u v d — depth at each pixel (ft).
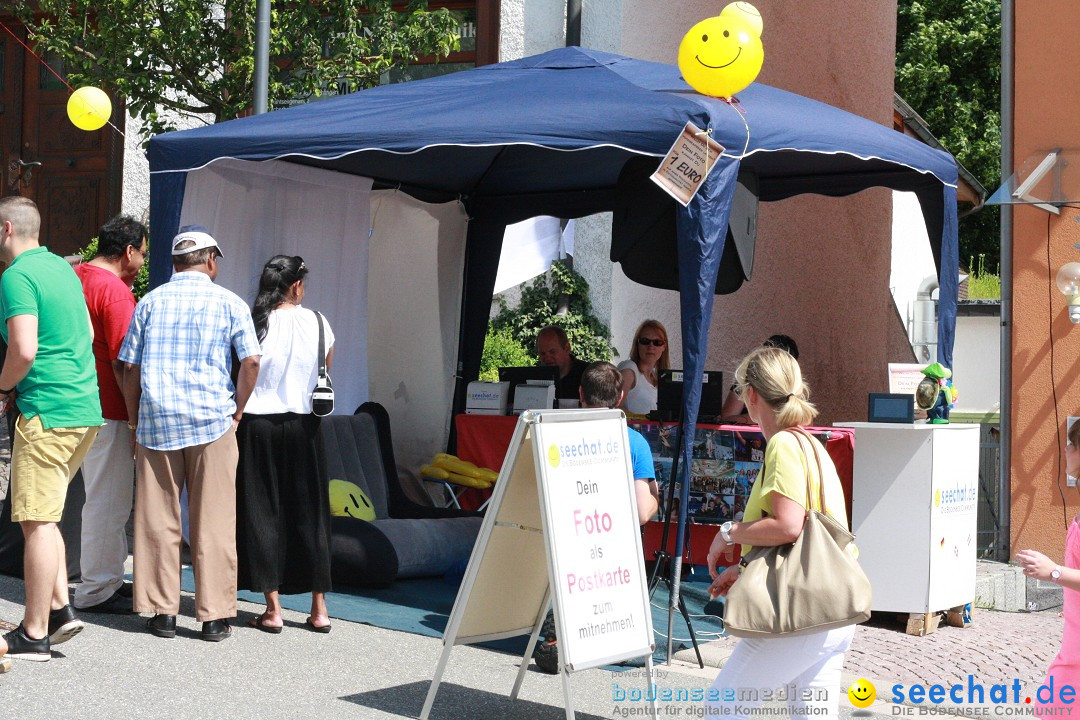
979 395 60.39
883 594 23.02
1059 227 29.96
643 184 26.14
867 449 23.25
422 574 26.50
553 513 15.47
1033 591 28.91
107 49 35.14
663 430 27.50
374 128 23.53
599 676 19.31
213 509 20.08
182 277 20.27
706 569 28.19
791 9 42.34
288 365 21.03
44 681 17.13
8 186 53.47
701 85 21.93
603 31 46.88
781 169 30.19
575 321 46.47
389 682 18.38
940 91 96.58
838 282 43.27
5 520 24.61
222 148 24.67
